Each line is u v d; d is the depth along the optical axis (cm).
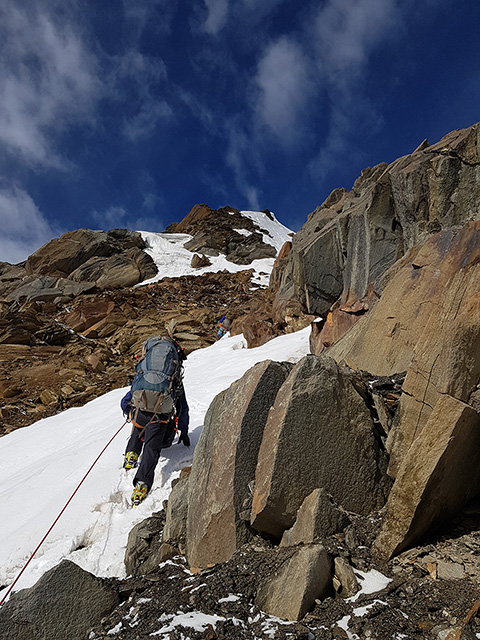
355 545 254
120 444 513
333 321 653
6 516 421
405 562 241
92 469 468
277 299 1186
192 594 245
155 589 267
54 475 480
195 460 340
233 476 295
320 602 223
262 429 308
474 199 476
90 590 262
